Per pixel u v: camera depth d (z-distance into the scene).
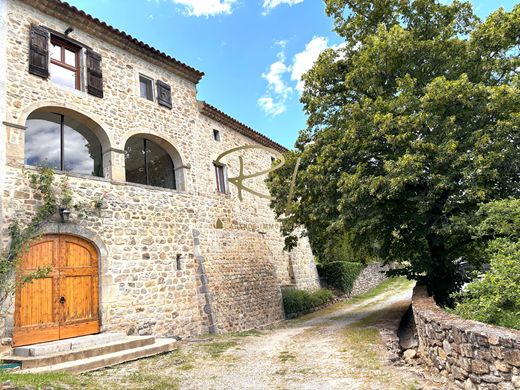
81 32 8.72
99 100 8.71
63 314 7.14
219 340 8.53
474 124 8.11
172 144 10.45
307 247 18.17
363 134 8.69
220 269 11.08
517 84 7.63
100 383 4.87
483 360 3.88
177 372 5.62
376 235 9.70
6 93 6.95
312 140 10.77
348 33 10.59
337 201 8.85
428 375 4.97
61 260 7.29
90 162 8.56
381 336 7.38
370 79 9.30
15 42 7.34
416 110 8.18
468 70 8.68
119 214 8.50
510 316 4.89
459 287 9.45
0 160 6.61
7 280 6.19
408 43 8.52
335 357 6.06
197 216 10.72
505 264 5.23
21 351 5.97
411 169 7.44
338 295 18.52
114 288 8.02
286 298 13.97
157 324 8.70
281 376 5.23
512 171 7.59
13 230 6.47
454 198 7.88
